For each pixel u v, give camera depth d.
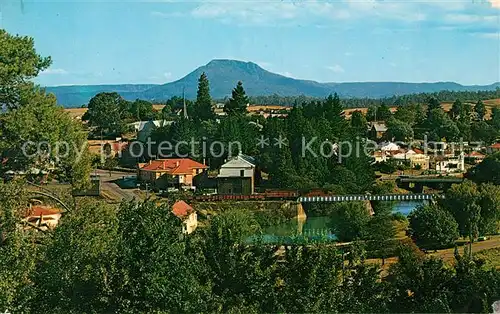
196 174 94.75
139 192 84.19
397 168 116.69
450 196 66.38
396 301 21.62
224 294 19.12
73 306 18.69
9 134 33.31
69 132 37.66
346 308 19.67
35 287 20.02
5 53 33.03
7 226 22.39
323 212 84.81
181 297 18.00
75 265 19.72
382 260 48.28
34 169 37.59
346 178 94.00
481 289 20.84
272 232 72.31
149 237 18.42
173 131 109.44
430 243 58.75
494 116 157.12
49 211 33.53
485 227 64.56
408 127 140.88
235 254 20.27
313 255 20.89
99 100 133.62
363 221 64.56
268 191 88.38
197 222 72.38
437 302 20.55
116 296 18.38
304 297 19.28
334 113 121.12
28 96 34.31
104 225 21.19
